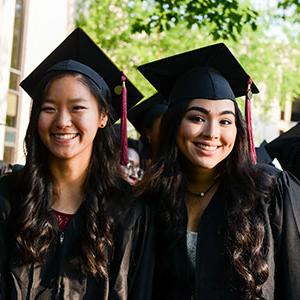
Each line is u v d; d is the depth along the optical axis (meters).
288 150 4.54
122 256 3.07
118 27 11.59
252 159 3.31
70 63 3.15
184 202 3.23
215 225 3.15
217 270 3.07
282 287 3.12
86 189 3.13
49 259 3.01
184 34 11.44
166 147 3.23
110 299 3.03
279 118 20.59
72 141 3.01
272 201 3.18
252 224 3.06
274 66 13.50
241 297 2.99
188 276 3.10
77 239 3.05
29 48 11.66
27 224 2.97
